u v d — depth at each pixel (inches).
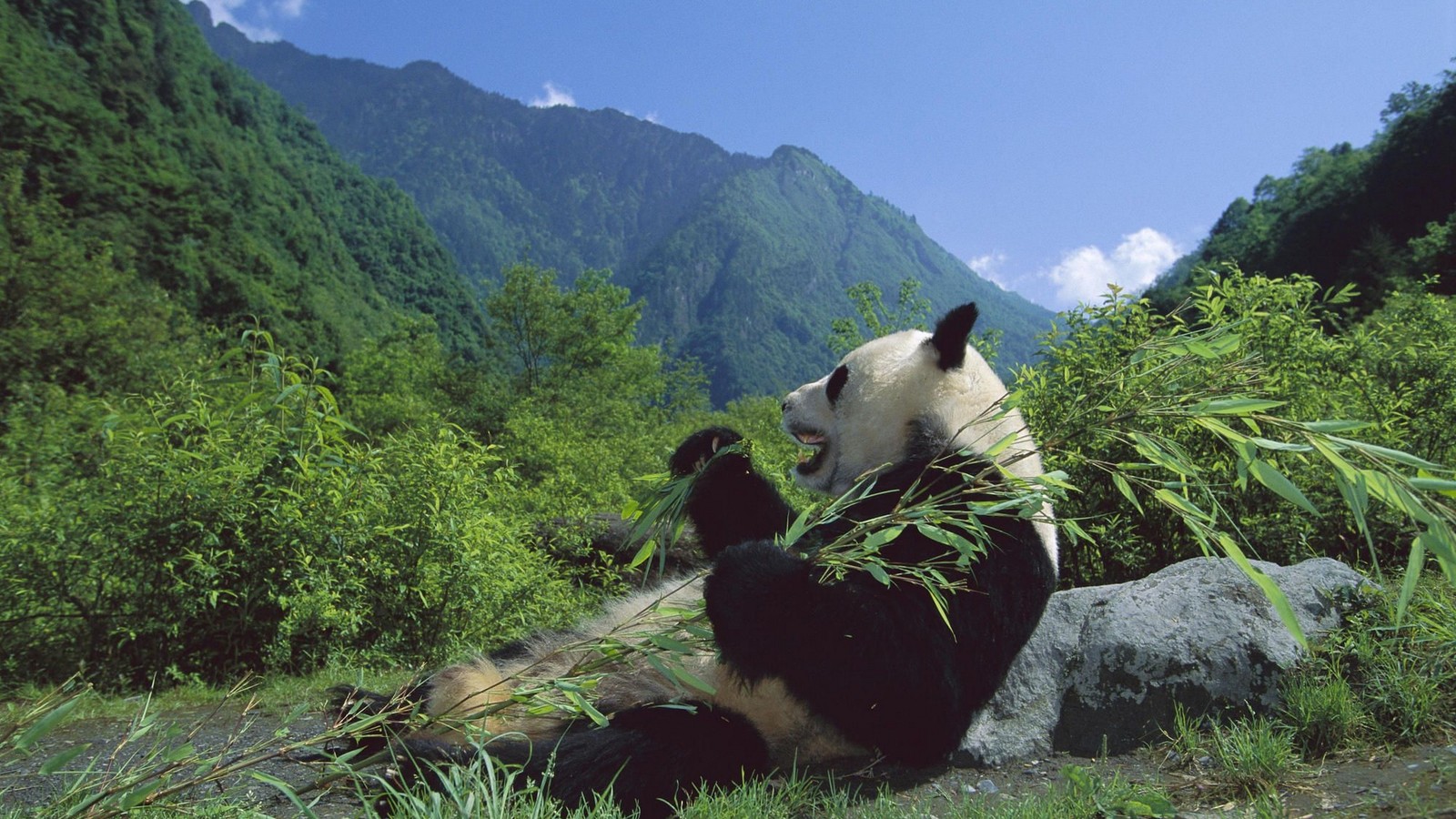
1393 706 139.3
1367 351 290.5
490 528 315.6
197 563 248.5
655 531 165.9
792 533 127.4
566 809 122.2
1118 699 162.1
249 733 195.9
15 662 246.1
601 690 154.2
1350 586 169.8
